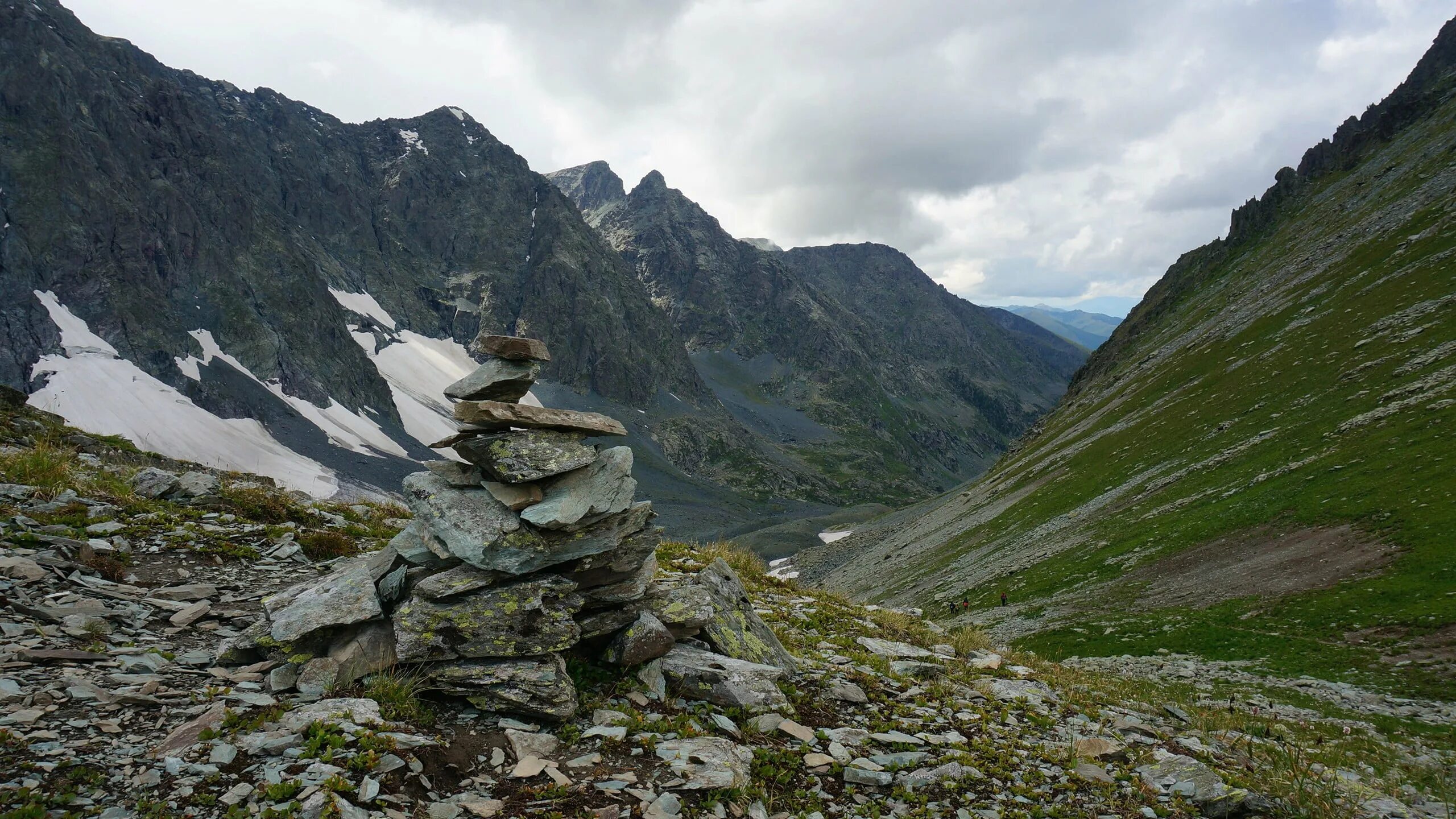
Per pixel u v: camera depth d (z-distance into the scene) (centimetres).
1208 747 1282
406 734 823
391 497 8519
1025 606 5953
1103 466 9656
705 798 805
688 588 1279
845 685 1256
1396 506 4334
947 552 10150
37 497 1549
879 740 1052
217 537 1548
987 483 15188
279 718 806
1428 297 7625
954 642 1877
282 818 629
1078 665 4031
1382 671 2888
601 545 1088
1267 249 17388
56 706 767
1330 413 6469
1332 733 2111
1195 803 974
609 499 1089
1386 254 9994
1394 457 4959
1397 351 6838
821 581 13975
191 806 638
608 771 834
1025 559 7544
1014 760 1041
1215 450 7475
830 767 949
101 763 680
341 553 1647
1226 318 13600
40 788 618
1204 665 3522
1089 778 1015
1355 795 1084
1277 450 6384
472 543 984
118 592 1171
